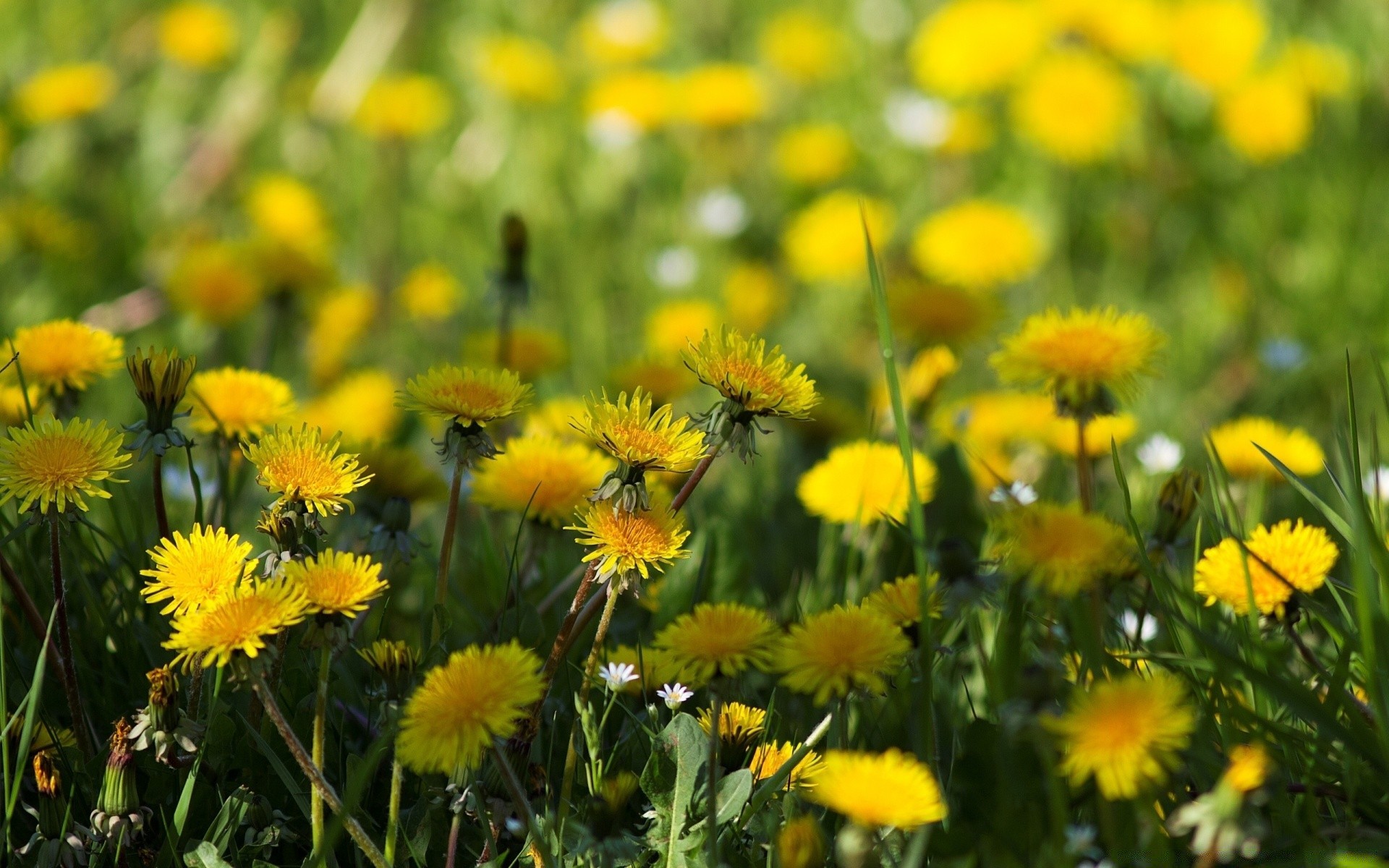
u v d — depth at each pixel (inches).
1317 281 124.3
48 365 72.8
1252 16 144.6
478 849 69.2
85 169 147.6
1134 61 148.3
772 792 67.9
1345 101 142.9
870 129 165.8
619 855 67.6
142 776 69.4
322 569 67.2
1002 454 87.1
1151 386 110.6
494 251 141.6
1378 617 68.5
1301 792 68.2
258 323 119.3
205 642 66.4
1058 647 71.0
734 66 179.8
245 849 68.6
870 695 68.6
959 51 147.9
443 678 66.3
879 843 66.4
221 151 154.5
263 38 168.1
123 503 78.8
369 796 69.9
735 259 144.3
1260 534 69.3
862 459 76.5
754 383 67.6
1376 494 72.6
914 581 69.1
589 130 152.2
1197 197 139.9
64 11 179.0
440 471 81.9
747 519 81.7
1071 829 66.4
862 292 126.1
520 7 187.2
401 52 172.6
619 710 71.7
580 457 73.9
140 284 130.3
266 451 68.4
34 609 70.1
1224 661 68.4
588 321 127.8
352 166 153.6
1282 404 104.6
